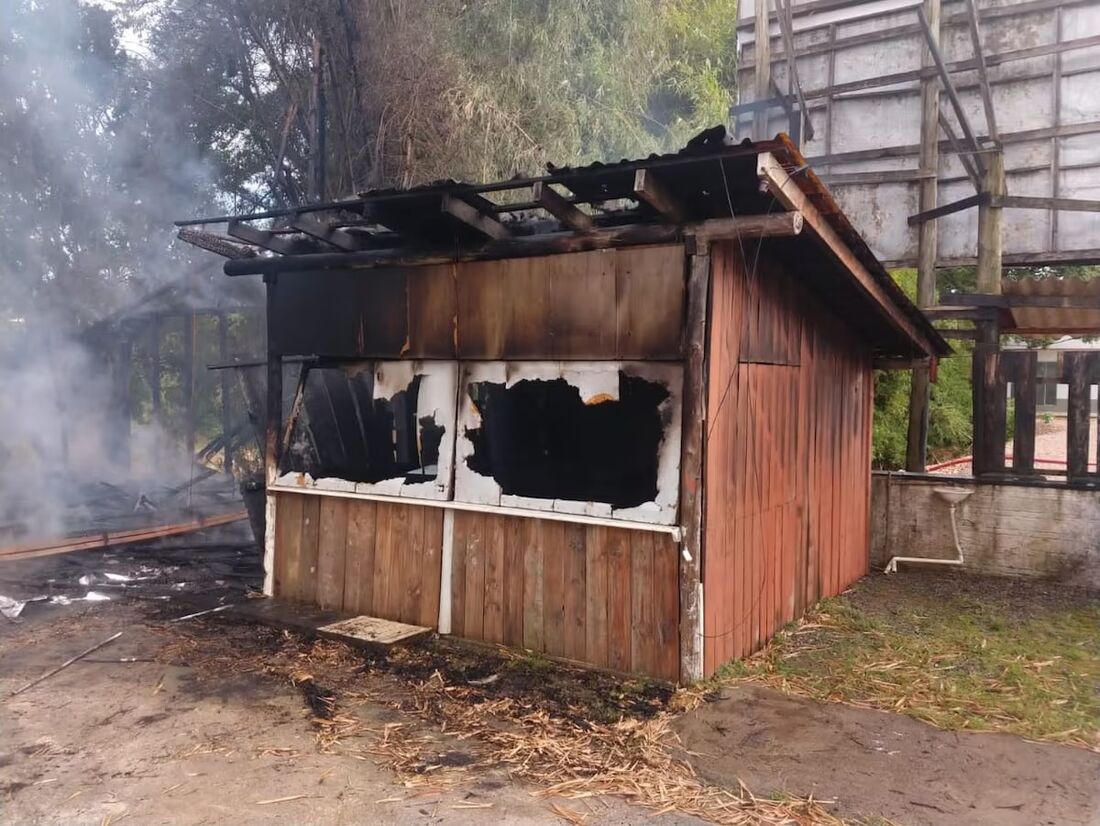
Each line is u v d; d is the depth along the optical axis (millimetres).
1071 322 7297
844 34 8945
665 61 11062
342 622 5281
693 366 4215
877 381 10414
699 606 4230
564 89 9336
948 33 8266
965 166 7652
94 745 3641
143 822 3012
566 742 3701
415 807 3143
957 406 12602
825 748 3639
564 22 9086
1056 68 7770
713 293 4273
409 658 4758
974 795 3232
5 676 4453
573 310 4605
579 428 5465
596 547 4531
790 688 4344
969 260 8234
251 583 6434
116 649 4902
